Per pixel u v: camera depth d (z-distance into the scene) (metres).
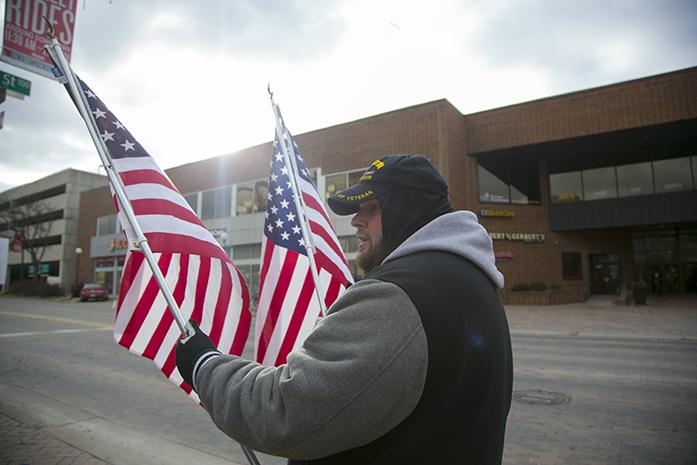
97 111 2.25
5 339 12.01
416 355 0.95
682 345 10.56
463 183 23.03
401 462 1.00
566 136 21.59
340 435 0.96
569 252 24.42
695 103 19.23
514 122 22.67
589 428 4.76
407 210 1.29
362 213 1.41
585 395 6.05
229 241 28.47
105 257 41.25
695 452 4.10
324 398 0.95
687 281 25.72
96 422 5.10
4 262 7.39
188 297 2.54
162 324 2.48
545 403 5.68
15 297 41.97
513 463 3.94
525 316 17.39
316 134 25.08
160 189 2.29
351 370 0.94
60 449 4.21
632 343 11.00
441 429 1.00
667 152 22.69
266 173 27.41
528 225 24.11
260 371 1.15
